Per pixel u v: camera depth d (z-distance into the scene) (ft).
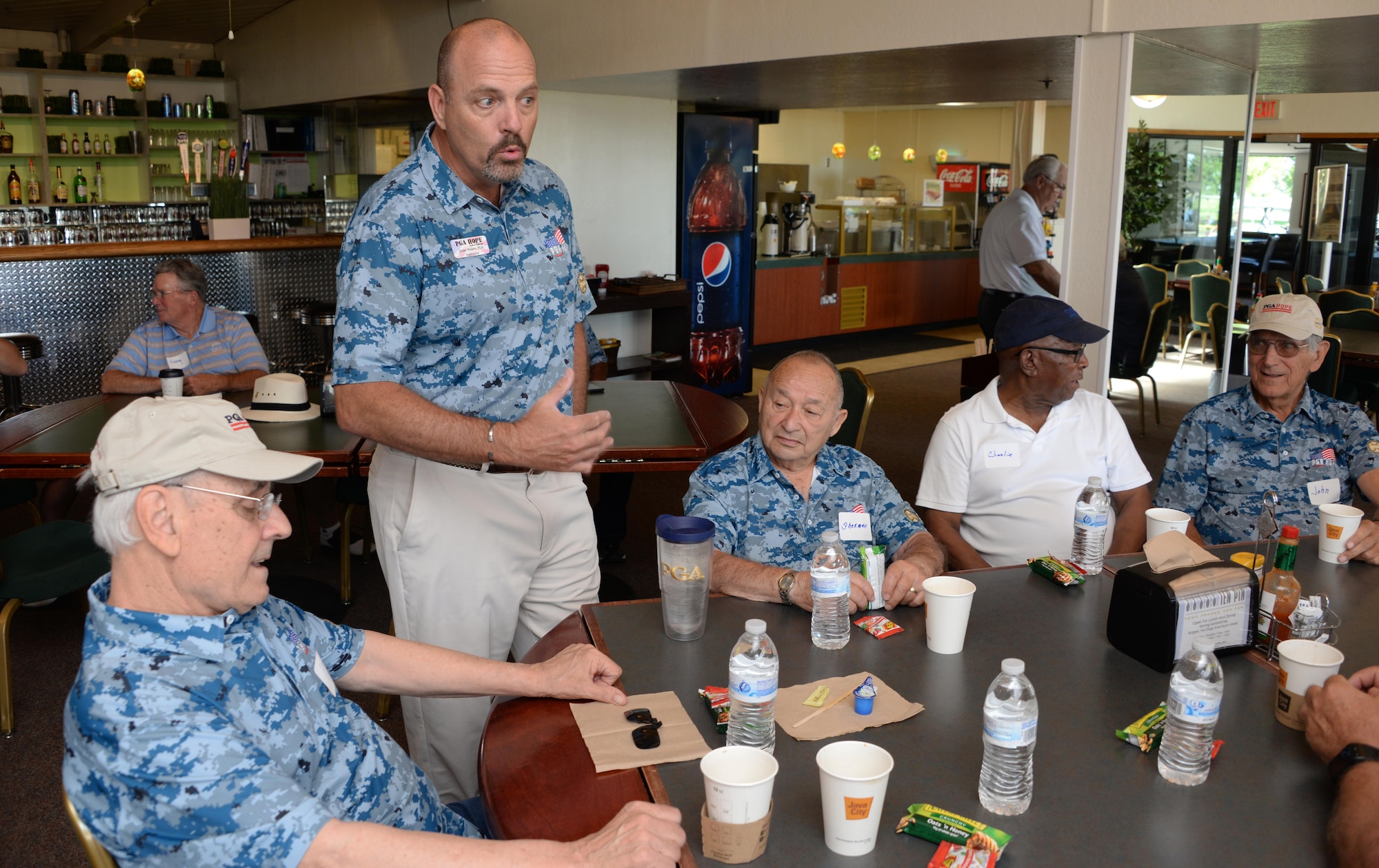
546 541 7.32
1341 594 6.65
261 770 3.74
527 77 6.19
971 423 8.97
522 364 6.93
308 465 4.12
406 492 6.82
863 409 11.46
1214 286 24.03
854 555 6.92
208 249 19.83
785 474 7.29
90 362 19.48
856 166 44.47
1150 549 5.70
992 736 4.05
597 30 18.25
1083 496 7.02
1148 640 5.41
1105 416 8.96
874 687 4.86
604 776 4.39
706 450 10.50
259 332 21.18
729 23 15.96
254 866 3.67
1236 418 9.21
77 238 27.78
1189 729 4.28
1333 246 32.76
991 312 21.47
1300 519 9.02
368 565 13.88
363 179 26.43
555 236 7.05
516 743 4.67
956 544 8.73
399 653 5.10
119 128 30.27
